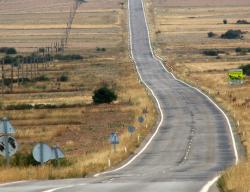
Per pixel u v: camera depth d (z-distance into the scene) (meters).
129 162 144.62
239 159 143.12
